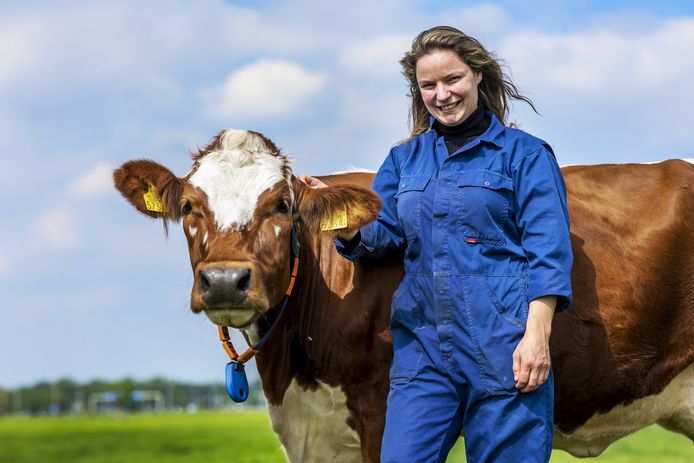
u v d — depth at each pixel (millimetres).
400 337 4262
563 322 5055
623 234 5273
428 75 4199
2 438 33125
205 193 4395
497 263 4008
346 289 5012
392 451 4027
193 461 17281
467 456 4070
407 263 4285
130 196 4902
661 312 5238
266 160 4512
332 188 4488
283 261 4469
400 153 4484
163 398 90562
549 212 3949
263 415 62969
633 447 11453
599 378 5180
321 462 5211
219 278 4078
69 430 41125
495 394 3912
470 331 3951
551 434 3969
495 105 4488
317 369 5035
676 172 5457
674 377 5332
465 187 4035
